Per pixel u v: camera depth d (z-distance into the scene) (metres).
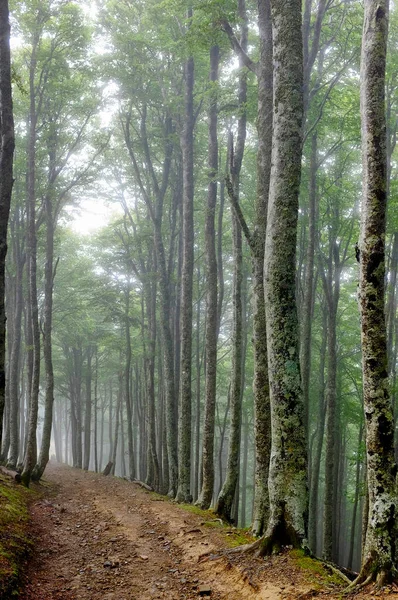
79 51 19.00
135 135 24.47
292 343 7.80
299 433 7.67
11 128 8.52
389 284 17.53
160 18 17.81
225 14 10.56
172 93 20.38
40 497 14.38
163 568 7.86
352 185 19.70
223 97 15.35
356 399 26.56
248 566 7.05
